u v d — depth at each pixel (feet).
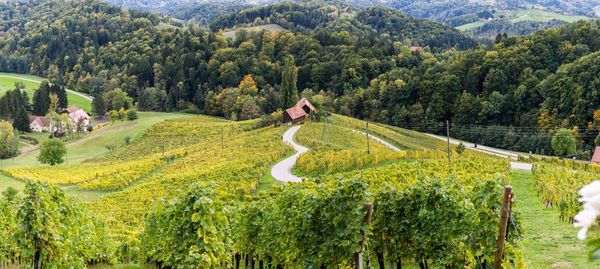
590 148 288.30
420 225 57.41
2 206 77.66
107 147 374.84
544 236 82.17
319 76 502.79
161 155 294.05
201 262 56.90
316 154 213.66
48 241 57.47
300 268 58.29
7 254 74.59
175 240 61.21
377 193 60.85
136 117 459.73
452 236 52.16
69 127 435.94
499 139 338.34
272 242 73.41
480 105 369.30
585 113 306.35
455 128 372.79
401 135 334.65
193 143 348.38
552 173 147.64
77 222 75.51
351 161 188.14
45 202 57.31
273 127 340.39
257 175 187.93
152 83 575.79
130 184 230.07
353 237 48.34
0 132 368.27
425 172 150.61
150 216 82.33
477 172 161.68
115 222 147.95
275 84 503.20
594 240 15.61
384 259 62.03
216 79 538.88
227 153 258.57
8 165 329.52
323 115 367.66
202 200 58.03
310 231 54.54
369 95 431.43
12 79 646.33
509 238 51.34
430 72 420.77
